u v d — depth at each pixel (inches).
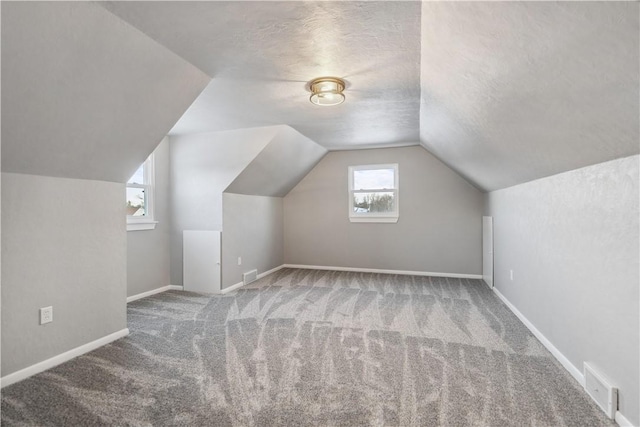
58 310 86.7
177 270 166.4
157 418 63.7
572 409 66.3
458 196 190.5
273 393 72.3
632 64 35.8
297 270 213.8
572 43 39.2
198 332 107.8
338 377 79.1
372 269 207.9
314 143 185.3
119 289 103.6
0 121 65.2
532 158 87.4
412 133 164.1
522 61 49.5
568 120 56.9
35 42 58.0
